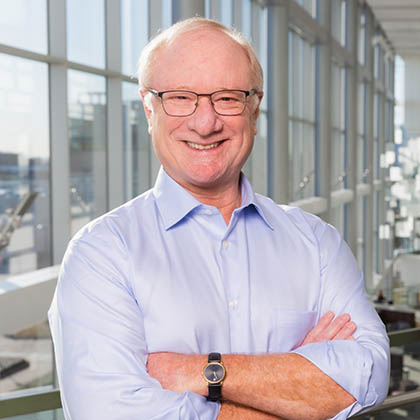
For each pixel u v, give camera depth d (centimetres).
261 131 1038
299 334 142
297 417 127
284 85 1038
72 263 133
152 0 708
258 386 125
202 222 140
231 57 133
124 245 134
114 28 659
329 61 1357
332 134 1608
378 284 1880
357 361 129
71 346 127
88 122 647
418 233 1653
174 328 131
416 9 1686
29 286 517
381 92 2141
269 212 151
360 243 1969
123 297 131
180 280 134
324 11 1326
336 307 147
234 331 138
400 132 1742
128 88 694
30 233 581
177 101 133
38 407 190
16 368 574
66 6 578
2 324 485
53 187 602
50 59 571
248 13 977
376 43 1983
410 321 597
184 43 133
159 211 139
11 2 528
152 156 736
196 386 124
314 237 151
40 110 582
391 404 234
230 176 140
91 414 123
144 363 128
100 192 675
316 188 1390
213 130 132
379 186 2083
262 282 142
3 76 532
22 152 564
